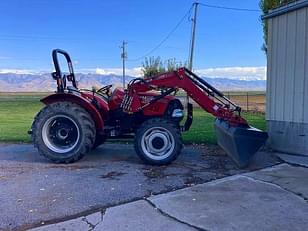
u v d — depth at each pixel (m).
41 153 6.85
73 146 6.84
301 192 4.88
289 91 7.58
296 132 7.43
